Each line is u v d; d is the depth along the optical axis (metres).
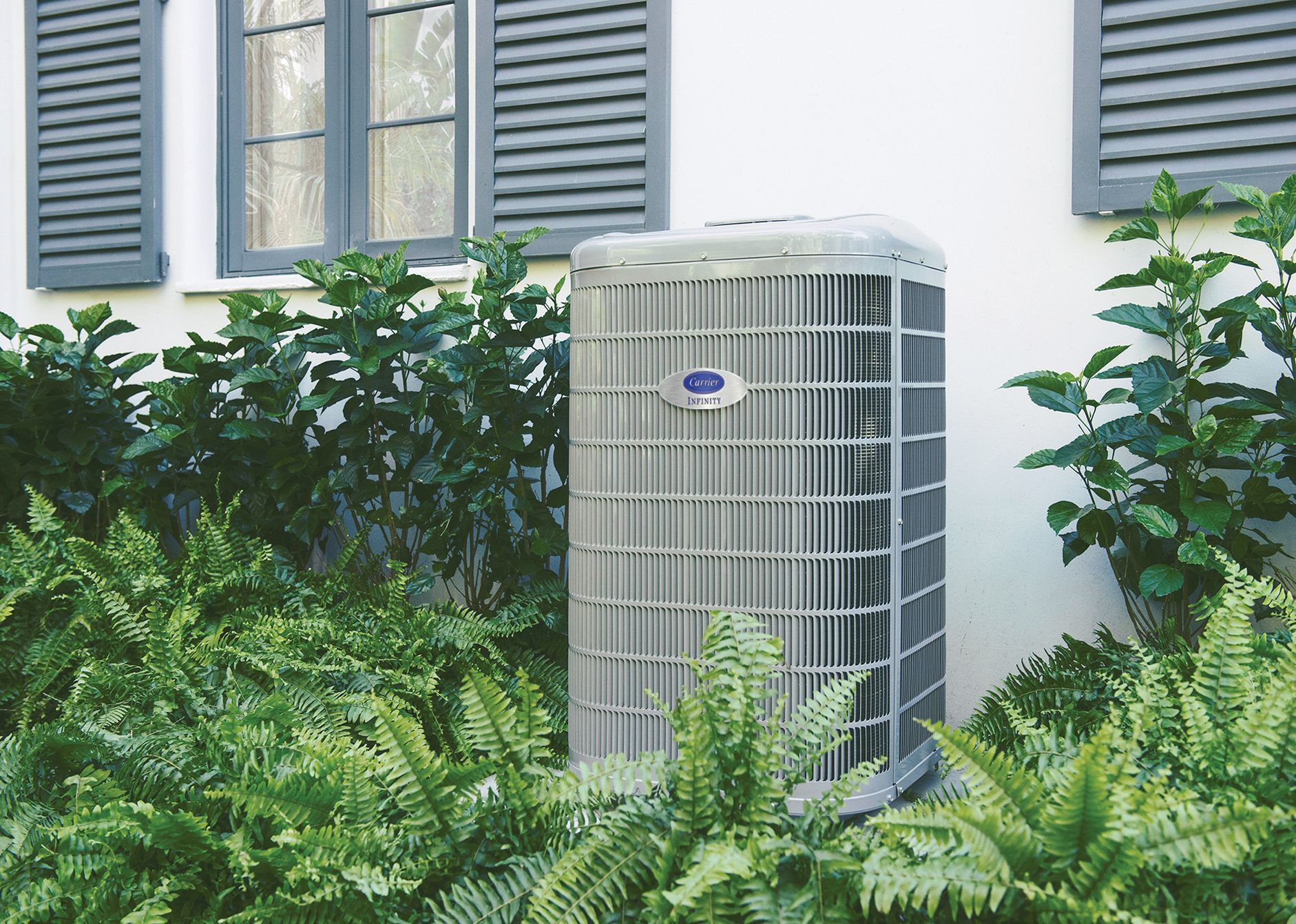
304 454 3.02
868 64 2.71
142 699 2.15
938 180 2.64
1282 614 2.19
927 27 2.64
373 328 2.84
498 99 3.11
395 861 1.46
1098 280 2.49
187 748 1.85
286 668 2.25
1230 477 2.37
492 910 1.35
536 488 3.11
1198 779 1.44
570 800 1.46
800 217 2.12
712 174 2.89
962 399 2.63
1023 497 2.56
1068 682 2.13
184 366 3.12
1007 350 2.58
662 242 2.00
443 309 2.86
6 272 3.95
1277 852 1.27
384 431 3.00
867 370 1.92
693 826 1.36
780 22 2.80
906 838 1.28
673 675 2.02
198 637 2.51
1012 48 2.56
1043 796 1.38
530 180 3.08
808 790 1.90
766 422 1.93
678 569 2.01
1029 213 2.55
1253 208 2.35
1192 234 2.40
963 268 2.62
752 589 1.95
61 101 3.79
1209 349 2.18
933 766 2.23
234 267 3.73
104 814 1.55
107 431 3.37
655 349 2.01
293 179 3.66
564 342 2.82
